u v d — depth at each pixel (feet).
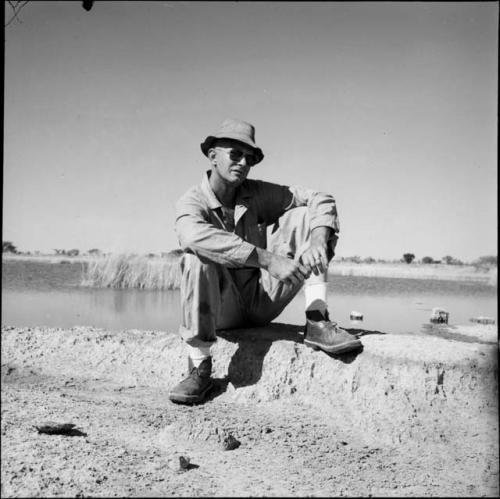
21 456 6.77
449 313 17.75
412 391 8.53
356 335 10.02
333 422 8.51
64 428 7.66
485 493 6.28
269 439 7.78
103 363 11.29
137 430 7.95
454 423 8.09
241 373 9.69
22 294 21.58
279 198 9.85
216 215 9.33
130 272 23.82
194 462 6.98
